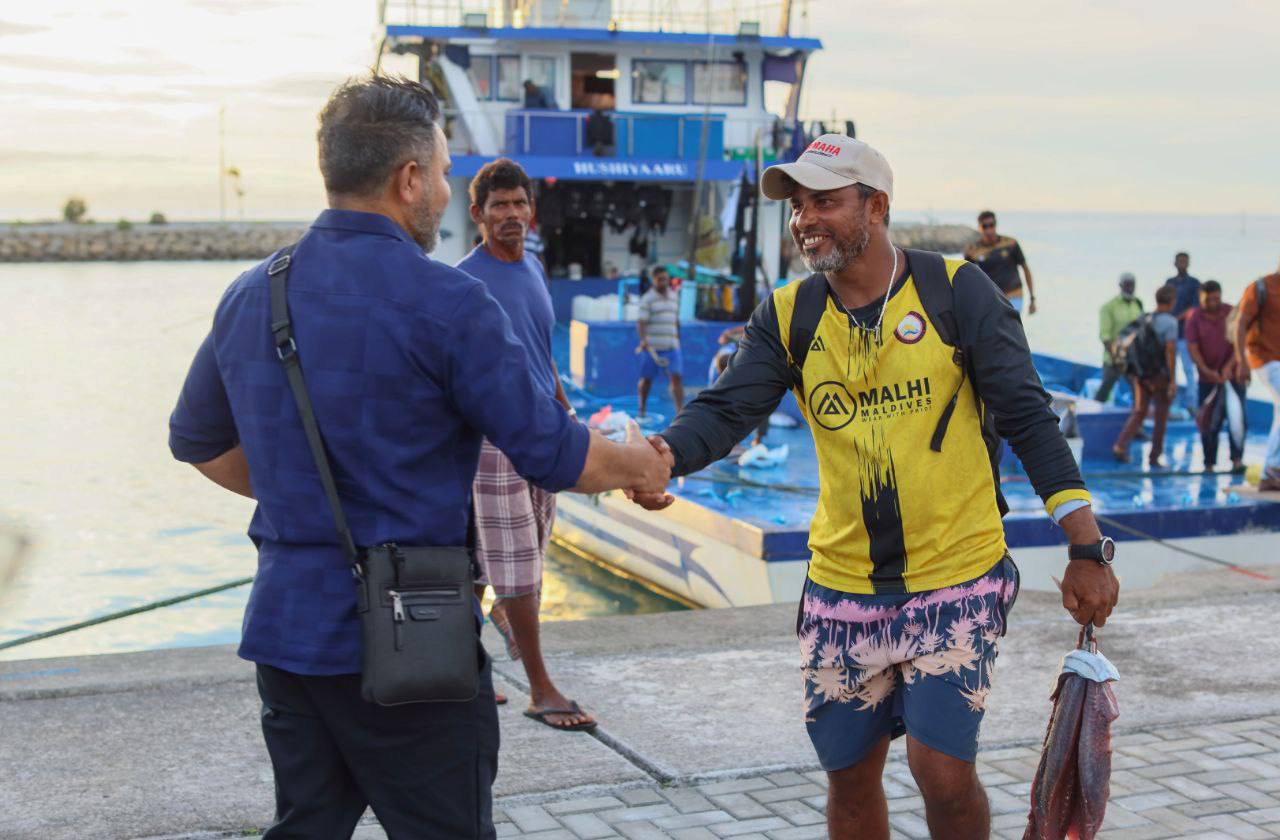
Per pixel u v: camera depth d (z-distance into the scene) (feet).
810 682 9.80
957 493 9.30
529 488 14.93
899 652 9.32
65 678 16.02
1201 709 15.97
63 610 33.42
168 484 49.32
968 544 9.31
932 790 9.23
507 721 15.17
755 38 69.92
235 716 14.97
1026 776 13.83
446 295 7.36
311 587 7.43
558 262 76.59
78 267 282.15
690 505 32.22
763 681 16.78
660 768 13.73
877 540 9.33
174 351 97.40
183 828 12.07
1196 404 46.32
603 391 54.24
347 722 7.50
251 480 7.70
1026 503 31.81
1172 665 17.69
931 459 9.22
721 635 18.75
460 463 7.66
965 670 9.18
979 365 9.20
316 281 7.45
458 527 7.64
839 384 9.36
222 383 7.95
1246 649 18.43
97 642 30.89
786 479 36.45
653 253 76.59
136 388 76.13
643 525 34.76
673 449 9.30
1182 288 47.19
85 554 38.99
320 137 7.64
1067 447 9.20
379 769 7.56
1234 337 33.53
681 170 68.95
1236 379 37.27
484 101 70.90
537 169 68.03
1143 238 555.28
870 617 9.41
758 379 9.69
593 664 17.46
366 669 7.20
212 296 169.17
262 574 7.64
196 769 13.44
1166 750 14.66
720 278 60.13
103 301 157.48
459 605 7.41
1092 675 9.55
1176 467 39.04
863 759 9.81
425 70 69.46
